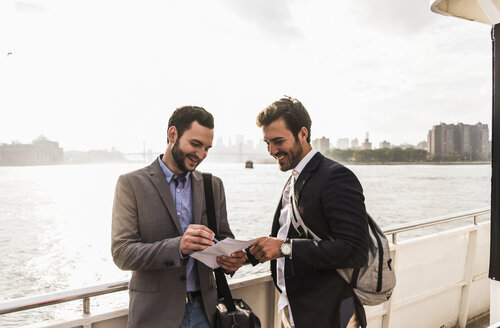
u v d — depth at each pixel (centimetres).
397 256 243
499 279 177
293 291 144
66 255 3744
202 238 124
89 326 138
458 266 287
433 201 7000
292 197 147
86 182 14612
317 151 148
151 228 135
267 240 135
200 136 136
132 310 135
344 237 127
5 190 11100
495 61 172
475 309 307
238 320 138
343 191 132
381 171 17550
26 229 5016
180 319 134
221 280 151
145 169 145
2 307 118
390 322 247
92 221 5659
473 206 6362
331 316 138
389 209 5828
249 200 6675
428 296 264
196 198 149
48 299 126
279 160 150
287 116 142
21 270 3212
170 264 125
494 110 175
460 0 187
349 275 141
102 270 3234
